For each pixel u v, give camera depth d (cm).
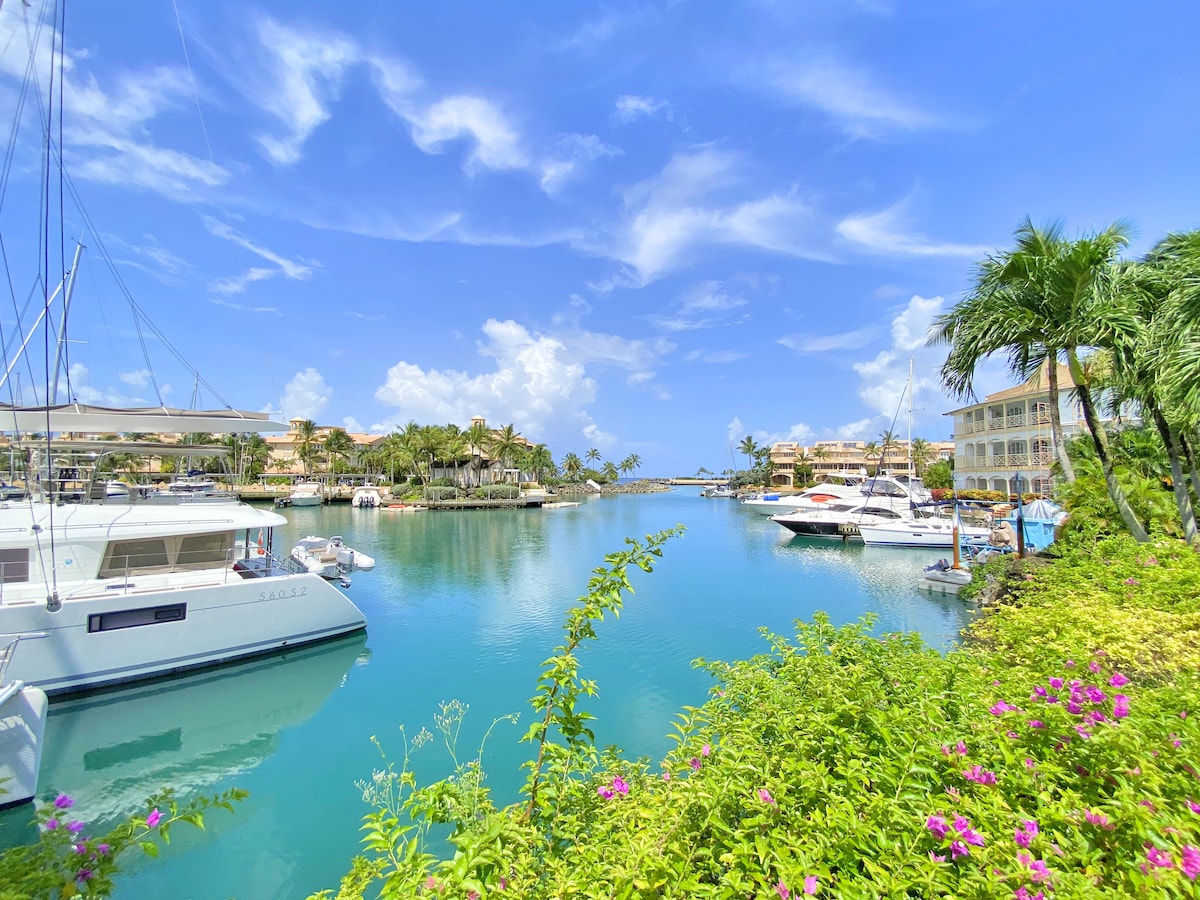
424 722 1031
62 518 1169
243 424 1371
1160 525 1255
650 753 870
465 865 240
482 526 4609
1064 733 306
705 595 2009
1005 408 3953
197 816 282
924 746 310
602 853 275
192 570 1282
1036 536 2177
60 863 250
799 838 252
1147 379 922
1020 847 234
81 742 956
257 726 1016
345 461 8350
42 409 1173
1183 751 283
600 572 389
